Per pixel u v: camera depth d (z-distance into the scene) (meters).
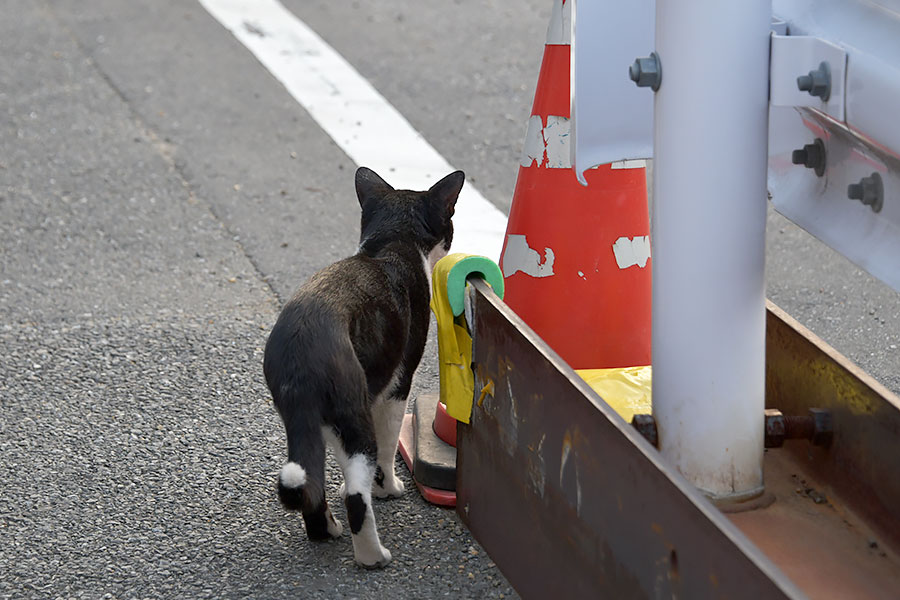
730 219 4.68
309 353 5.44
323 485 5.40
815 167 5.11
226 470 6.66
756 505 5.08
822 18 4.68
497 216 10.30
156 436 7.02
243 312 8.72
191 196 10.95
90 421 7.19
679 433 4.95
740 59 4.52
